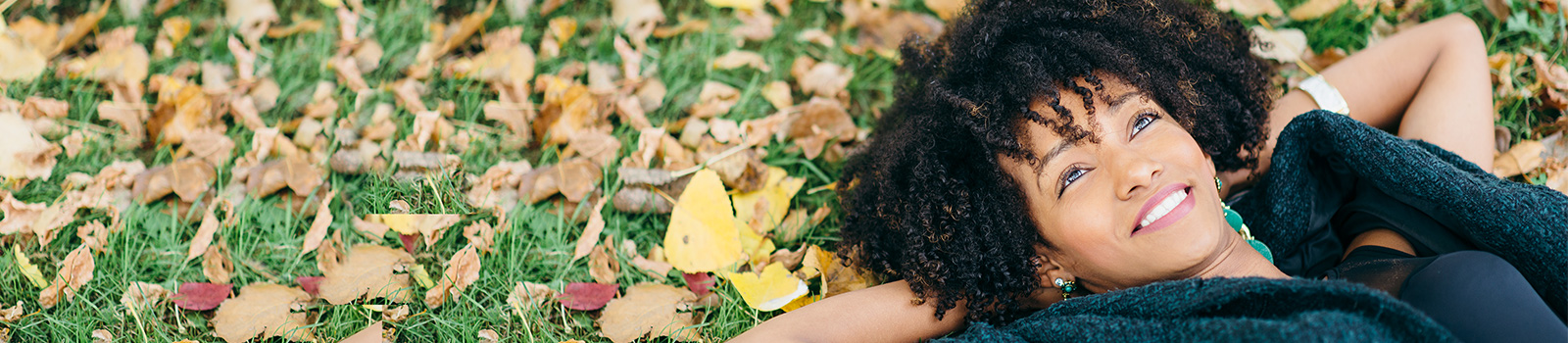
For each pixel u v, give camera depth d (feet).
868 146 6.55
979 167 5.19
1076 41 5.02
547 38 8.69
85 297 6.73
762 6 8.92
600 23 8.89
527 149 7.95
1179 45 5.48
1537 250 5.01
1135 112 4.86
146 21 9.09
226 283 7.05
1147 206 4.65
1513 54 7.53
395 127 8.00
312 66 8.71
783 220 7.16
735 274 6.46
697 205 6.70
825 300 5.31
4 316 6.62
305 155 7.94
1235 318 4.36
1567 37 7.51
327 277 7.02
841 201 6.63
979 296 5.33
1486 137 6.10
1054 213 4.92
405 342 6.73
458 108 8.27
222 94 8.38
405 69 8.56
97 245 7.09
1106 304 4.71
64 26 8.95
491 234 7.25
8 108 7.99
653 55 8.63
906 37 6.14
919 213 5.30
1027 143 4.93
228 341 6.58
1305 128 5.43
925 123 5.30
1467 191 5.06
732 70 8.47
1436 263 4.86
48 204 7.45
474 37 8.80
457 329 6.68
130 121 8.21
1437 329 3.86
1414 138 6.14
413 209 7.41
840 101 8.09
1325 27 8.07
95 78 8.50
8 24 8.77
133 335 6.65
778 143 7.74
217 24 9.10
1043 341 4.86
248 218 7.34
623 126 7.95
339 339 6.64
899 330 5.32
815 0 8.87
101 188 7.55
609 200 7.34
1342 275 5.27
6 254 6.98
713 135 7.73
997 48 5.22
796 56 8.55
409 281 7.03
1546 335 4.47
